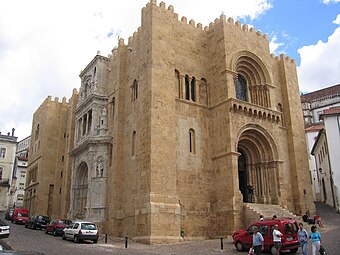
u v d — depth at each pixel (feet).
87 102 159.33
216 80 134.00
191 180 120.37
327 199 197.06
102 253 77.82
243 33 141.79
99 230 130.62
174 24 133.59
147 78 120.88
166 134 115.85
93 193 138.31
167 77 122.01
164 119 116.88
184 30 135.95
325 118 176.35
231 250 85.15
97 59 160.35
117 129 135.23
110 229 123.85
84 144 148.25
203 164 124.88
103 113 150.51
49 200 194.90
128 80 140.56
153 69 119.14
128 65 142.82
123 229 122.93
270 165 135.85
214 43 138.72
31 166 221.05
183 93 128.26
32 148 226.79
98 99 153.89
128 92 138.62
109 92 154.40
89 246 93.40
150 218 103.96
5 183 258.16
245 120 128.98
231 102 124.98
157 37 123.85
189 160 122.01
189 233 114.32
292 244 76.74
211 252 82.38
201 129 128.47
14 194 292.40
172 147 115.96
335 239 89.66
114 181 128.77
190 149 124.06
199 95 132.77
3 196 257.96
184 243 102.53
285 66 158.51
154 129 113.60
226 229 115.75
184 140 123.13
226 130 124.16
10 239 101.04
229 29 136.98
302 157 148.46
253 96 143.33
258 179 136.26
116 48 156.66
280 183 132.77
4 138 266.57
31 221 150.41
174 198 111.14
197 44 138.00
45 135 202.08
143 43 128.98
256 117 133.18
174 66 125.90
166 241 103.55
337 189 167.63
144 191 110.42
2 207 256.11
